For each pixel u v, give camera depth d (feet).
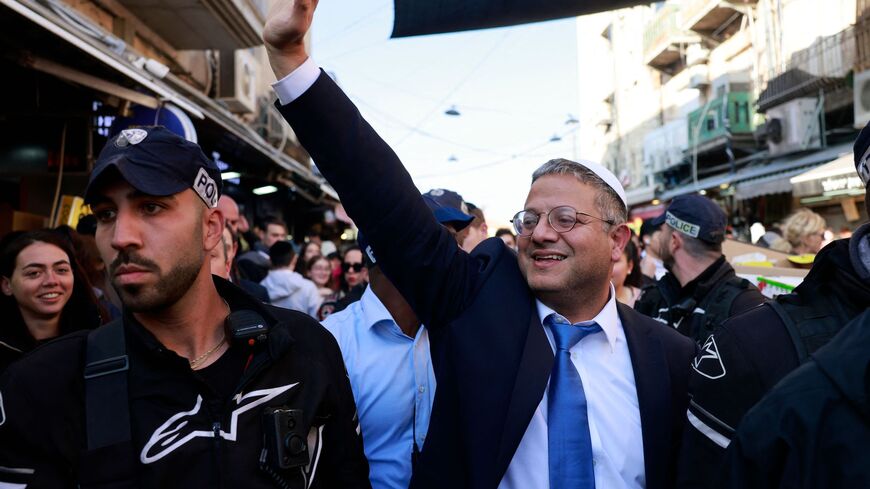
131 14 25.59
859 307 4.82
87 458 4.20
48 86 18.66
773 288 11.90
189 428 4.42
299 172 37.14
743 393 5.02
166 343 4.74
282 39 5.21
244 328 4.76
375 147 5.57
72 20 14.15
